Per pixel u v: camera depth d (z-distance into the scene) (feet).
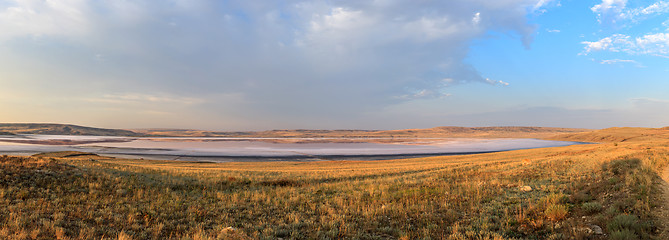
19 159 57.21
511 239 23.53
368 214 33.37
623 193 31.45
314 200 43.45
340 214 33.99
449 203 37.35
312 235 26.30
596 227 23.49
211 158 246.27
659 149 94.12
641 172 40.75
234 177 71.97
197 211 35.42
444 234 26.37
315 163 171.94
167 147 398.83
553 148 218.79
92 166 68.03
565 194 37.37
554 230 24.84
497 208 33.65
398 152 329.93
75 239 23.21
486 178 58.80
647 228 21.36
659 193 29.91
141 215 32.86
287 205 39.50
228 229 27.04
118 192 44.80
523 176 58.08
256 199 43.39
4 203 32.99
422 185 54.85
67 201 36.73
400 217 32.07
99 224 28.40
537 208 30.73
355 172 94.32
